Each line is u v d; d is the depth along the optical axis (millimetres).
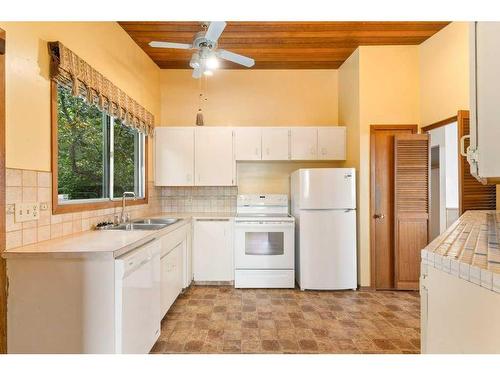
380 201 3588
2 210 1567
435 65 3328
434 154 4457
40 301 1608
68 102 2328
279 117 4328
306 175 3531
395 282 3525
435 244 1241
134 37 3283
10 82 1603
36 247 1694
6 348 1599
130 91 3256
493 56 1014
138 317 1862
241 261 3600
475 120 1115
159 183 3961
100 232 2244
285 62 4082
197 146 3973
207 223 3695
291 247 3596
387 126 3580
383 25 3141
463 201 2656
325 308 3004
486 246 1173
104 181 2926
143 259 1919
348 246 3533
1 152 1551
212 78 4324
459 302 936
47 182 1900
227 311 2920
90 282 1614
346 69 4004
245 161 4211
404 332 2506
